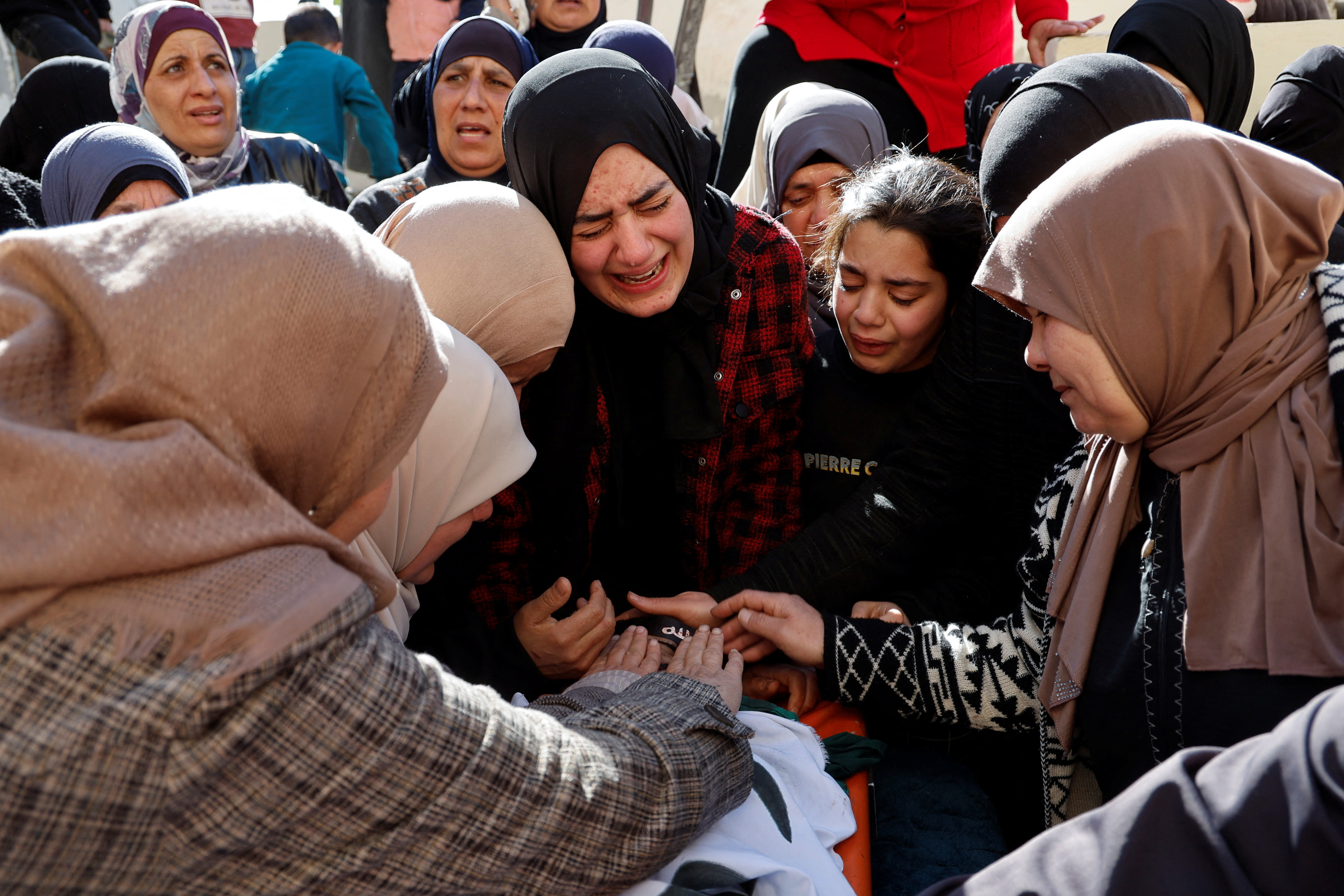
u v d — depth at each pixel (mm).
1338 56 2691
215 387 808
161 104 2951
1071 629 1337
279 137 3330
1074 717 1362
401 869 888
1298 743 693
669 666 1542
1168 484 1254
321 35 4527
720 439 1971
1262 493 1140
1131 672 1251
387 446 957
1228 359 1171
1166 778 754
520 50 2785
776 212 2684
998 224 1707
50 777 729
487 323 1644
